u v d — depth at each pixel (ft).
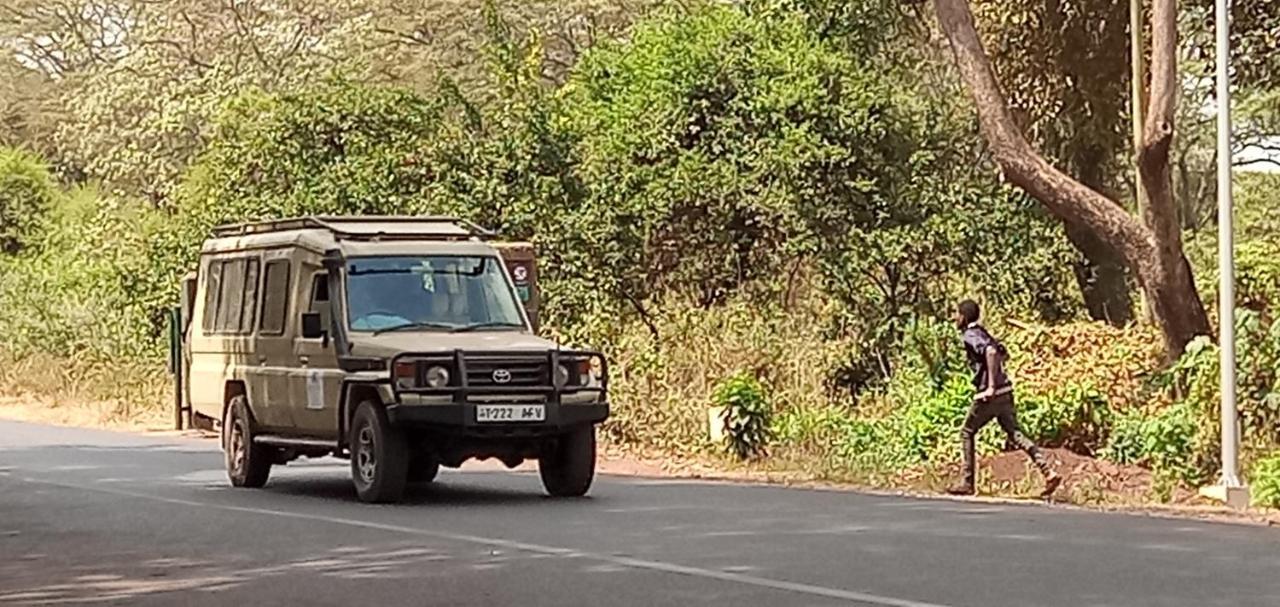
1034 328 94.79
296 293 66.90
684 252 104.53
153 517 57.67
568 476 63.16
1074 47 110.93
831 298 102.94
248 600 39.88
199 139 192.75
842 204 103.60
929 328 90.02
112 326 136.56
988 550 46.52
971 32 90.99
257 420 69.00
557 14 191.31
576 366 62.54
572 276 102.06
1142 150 86.02
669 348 92.84
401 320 64.54
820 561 44.52
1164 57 84.74
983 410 67.05
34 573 45.03
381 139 112.68
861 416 86.22
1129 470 73.56
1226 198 66.13
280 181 114.42
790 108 104.58
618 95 110.42
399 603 39.01
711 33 109.19
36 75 243.60
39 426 110.93
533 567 44.14
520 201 103.76
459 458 62.54
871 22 114.42
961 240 102.78
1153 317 96.78
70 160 219.00
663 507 59.36
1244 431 72.33
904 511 57.72
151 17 207.00
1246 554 45.57
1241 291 94.79
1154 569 42.68
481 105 121.70
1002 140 90.02
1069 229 109.09
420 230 68.54
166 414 117.29
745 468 78.54
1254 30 108.17
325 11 201.36
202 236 118.52
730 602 38.11
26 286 153.07
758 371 90.94
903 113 106.93
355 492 66.49
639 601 38.47
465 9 190.70
